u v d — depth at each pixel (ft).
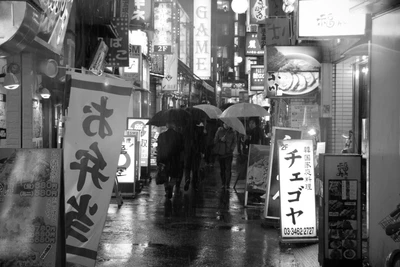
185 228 31.94
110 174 17.69
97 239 17.34
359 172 22.91
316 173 39.63
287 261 24.62
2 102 33.47
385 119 21.65
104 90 17.81
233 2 67.72
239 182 58.18
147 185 53.67
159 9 75.61
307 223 28.53
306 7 31.17
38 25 24.06
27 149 14.88
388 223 20.94
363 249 26.78
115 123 17.90
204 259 24.75
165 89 94.12
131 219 34.58
